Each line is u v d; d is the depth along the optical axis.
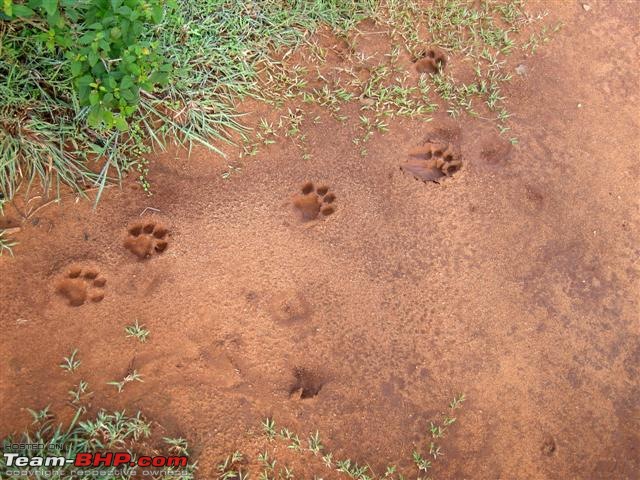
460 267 1.82
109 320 1.69
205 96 1.90
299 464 1.65
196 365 1.68
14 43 1.79
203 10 1.96
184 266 1.75
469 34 2.12
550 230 1.89
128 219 1.78
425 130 1.96
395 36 2.07
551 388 1.75
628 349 1.81
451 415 1.71
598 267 1.88
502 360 1.76
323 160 1.89
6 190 1.76
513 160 1.96
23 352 1.64
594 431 1.74
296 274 1.77
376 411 1.70
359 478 1.65
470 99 2.01
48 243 1.73
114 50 1.72
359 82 2.00
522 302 1.81
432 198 1.88
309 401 1.69
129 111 1.69
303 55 2.01
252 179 1.85
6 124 1.76
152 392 1.65
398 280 1.80
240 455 1.63
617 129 2.04
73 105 1.81
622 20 2.21
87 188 1.80
